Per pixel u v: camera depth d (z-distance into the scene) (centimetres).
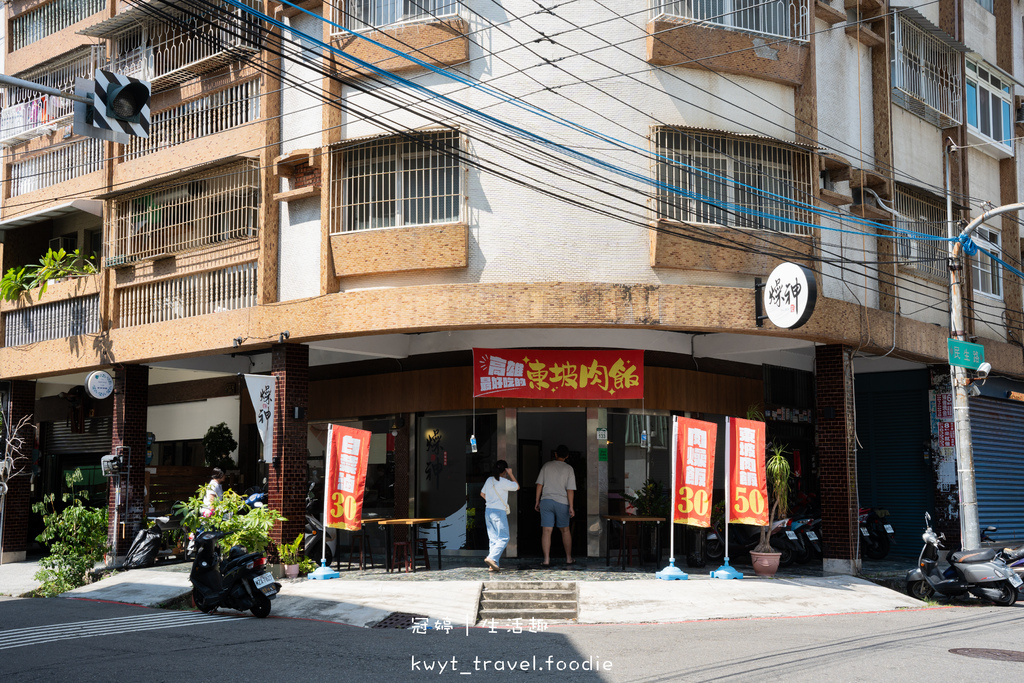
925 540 1324
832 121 1611
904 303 1706
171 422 2166
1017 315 2083
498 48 1413
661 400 1625
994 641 927
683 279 1405
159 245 1680
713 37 1454
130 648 900
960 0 1970
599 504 1574
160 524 1720
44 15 2059
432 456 1672
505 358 1502
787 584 1323
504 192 1390
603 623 1108
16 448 1905
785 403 1867
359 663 810
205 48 1677
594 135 1339
